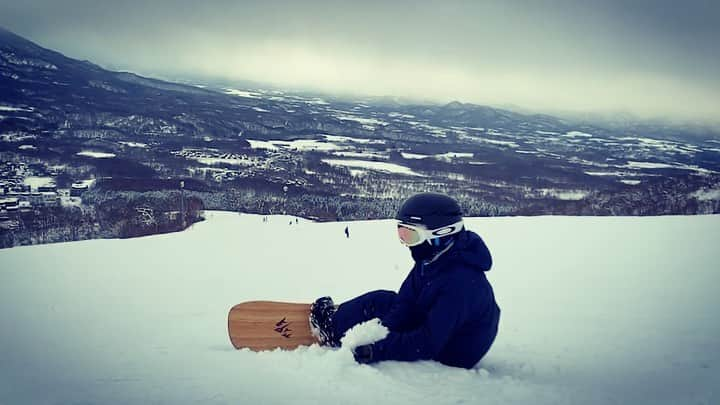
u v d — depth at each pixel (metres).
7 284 10.13
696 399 2.27
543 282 8.80
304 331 2.89
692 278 8.73
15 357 2.88
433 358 2.63
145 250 18.91
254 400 2.00
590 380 2.58
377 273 12.80
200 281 10.96
